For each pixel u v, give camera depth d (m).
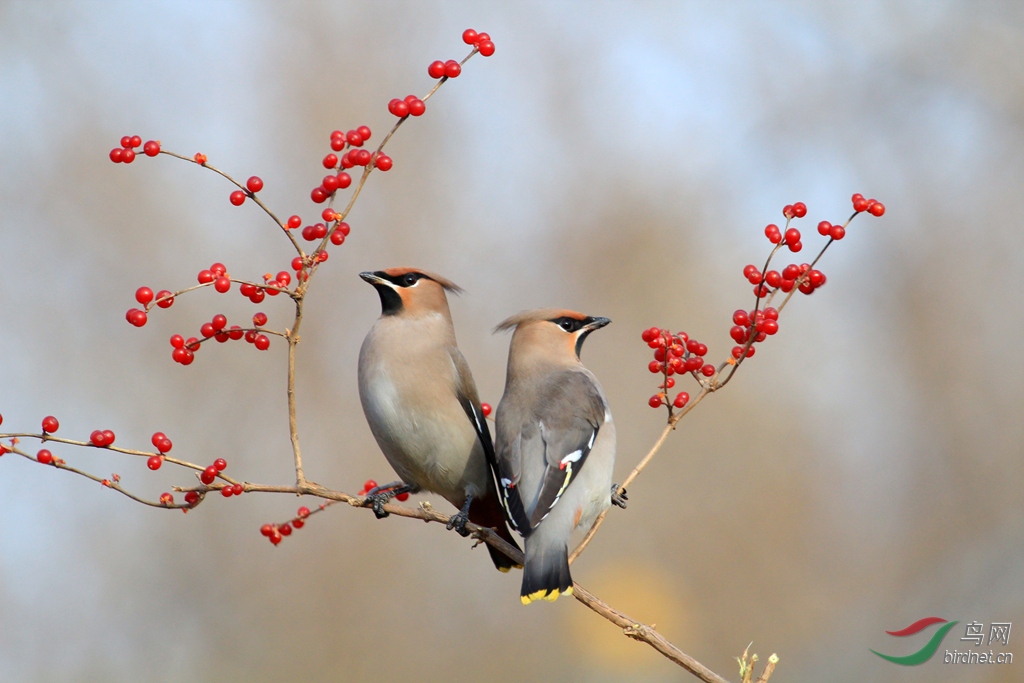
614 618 6.58
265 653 13.86
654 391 16.69
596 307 17.19
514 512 7.52
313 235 6.80
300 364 15.48
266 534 7.64
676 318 17.17
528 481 7.60
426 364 8.70
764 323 6.88
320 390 15.39
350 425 15.30
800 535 15.76
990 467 16.25
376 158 6.57
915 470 16.56
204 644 13.82
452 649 14.28
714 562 15.61
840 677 13.77
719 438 16.41
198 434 14.89
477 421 8.84
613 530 15.64
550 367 8.31
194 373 15.27
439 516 7.59
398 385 8.64
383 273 9.02
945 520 15.96
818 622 15.20
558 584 7.12
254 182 6.43
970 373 16.98
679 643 14.80
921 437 16.80
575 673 14.38
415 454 8.70
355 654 14.02
